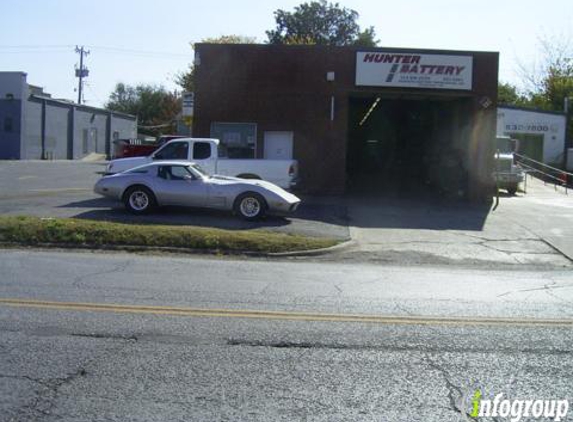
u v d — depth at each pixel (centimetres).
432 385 562
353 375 580
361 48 2364
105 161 5662
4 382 544
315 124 2383
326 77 2367
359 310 822
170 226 1486
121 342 657
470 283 1072
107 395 522
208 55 2381
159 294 888
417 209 2144
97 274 1040
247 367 593
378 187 2891
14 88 5053
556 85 5638
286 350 645
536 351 664
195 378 563
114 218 1655
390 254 1427
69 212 1723
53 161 5159
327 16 7231
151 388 539
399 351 652
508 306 874
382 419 490
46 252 1299
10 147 5072
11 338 662
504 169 2878
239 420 482
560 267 1362
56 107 5638
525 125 4275
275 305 837
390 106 3291
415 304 871
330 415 494
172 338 675
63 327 705
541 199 2659
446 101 2803
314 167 2392
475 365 617
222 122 2395
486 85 2383
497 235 1700
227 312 788
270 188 1741
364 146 3481
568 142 5112
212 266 1177
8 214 1656
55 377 557
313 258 1359
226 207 1733
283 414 494
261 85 2381
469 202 2398
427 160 3064
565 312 841
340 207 2081
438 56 2367
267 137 2398
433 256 1426
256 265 1214
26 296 849
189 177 1736
